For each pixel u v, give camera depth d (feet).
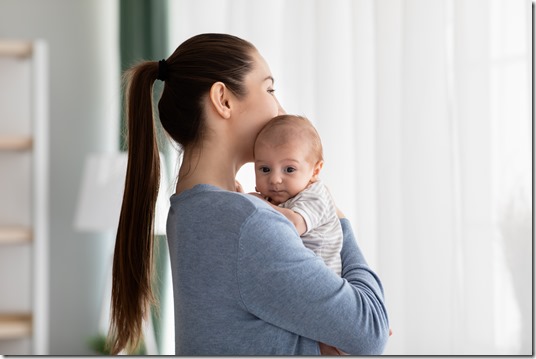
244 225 3.46
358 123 8.81
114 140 12.17
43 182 10.74
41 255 10.71
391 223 8.46
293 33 9.53
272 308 3.45
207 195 3.65
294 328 3.49
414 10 8.36
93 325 12.37
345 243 4.30
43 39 12.30
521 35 7.87
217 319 3.53
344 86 9.14
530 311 7.71
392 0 8.61
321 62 9.18
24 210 12.09
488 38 7.98
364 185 8.78
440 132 8.23
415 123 8.32
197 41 4.04
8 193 12.04
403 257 8.37
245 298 3.47
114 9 12.46
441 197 8.19
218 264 3.50
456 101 8.11
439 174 8.21
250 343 3.51
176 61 4.06
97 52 12.44
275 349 3.51
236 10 9.99
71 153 12.38
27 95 12.09
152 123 4.15
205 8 11.05
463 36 8.06
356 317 3.52
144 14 11.47
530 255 7.71
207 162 3.91
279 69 9.70
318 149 4.49
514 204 7.79
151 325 9.91
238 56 3.97
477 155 7.96
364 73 8.85
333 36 9.18
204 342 3.55
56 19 12.34
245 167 8.95
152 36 11.35
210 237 3.54
